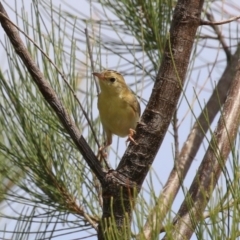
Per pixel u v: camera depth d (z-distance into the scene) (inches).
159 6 300.0
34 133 259.8
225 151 230.8
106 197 220.5
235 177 162.7
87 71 270.1
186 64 217.5
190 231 202.4
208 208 162.6
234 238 155.3
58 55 254.4
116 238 165.3
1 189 271.4
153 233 162.6
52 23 255.1
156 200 167.5
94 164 222.2
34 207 271.6
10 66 251.6
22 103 255.3
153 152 220.1
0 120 256.8
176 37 217.2
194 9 216.5
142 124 220.5
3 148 260.8
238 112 242.5
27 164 263.0
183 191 170.4
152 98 219.6
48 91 217.3
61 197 270.5
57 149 266.1
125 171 221.0
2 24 212.5
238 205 161.5
